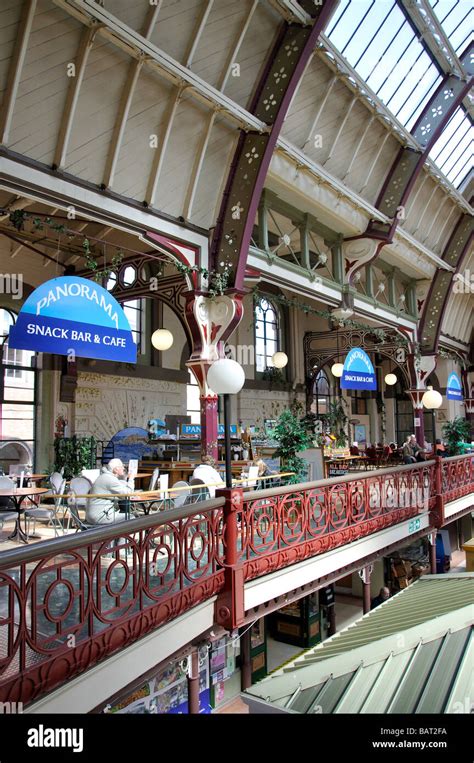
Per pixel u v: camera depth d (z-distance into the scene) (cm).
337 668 500
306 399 2134
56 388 1201
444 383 2241
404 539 902
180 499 654
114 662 370
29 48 566
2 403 1116
